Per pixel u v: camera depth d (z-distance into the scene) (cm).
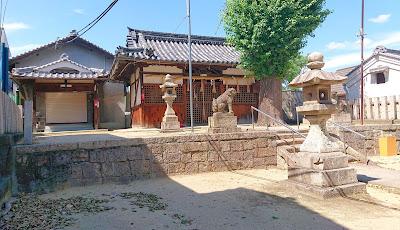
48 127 1720
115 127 1908
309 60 582
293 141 844
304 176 570
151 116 1480
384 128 1132
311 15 1259
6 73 1023
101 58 2141
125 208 480
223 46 2014
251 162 849
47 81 1616
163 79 1520
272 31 1228
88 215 444
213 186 636
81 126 1806
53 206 500
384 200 499
